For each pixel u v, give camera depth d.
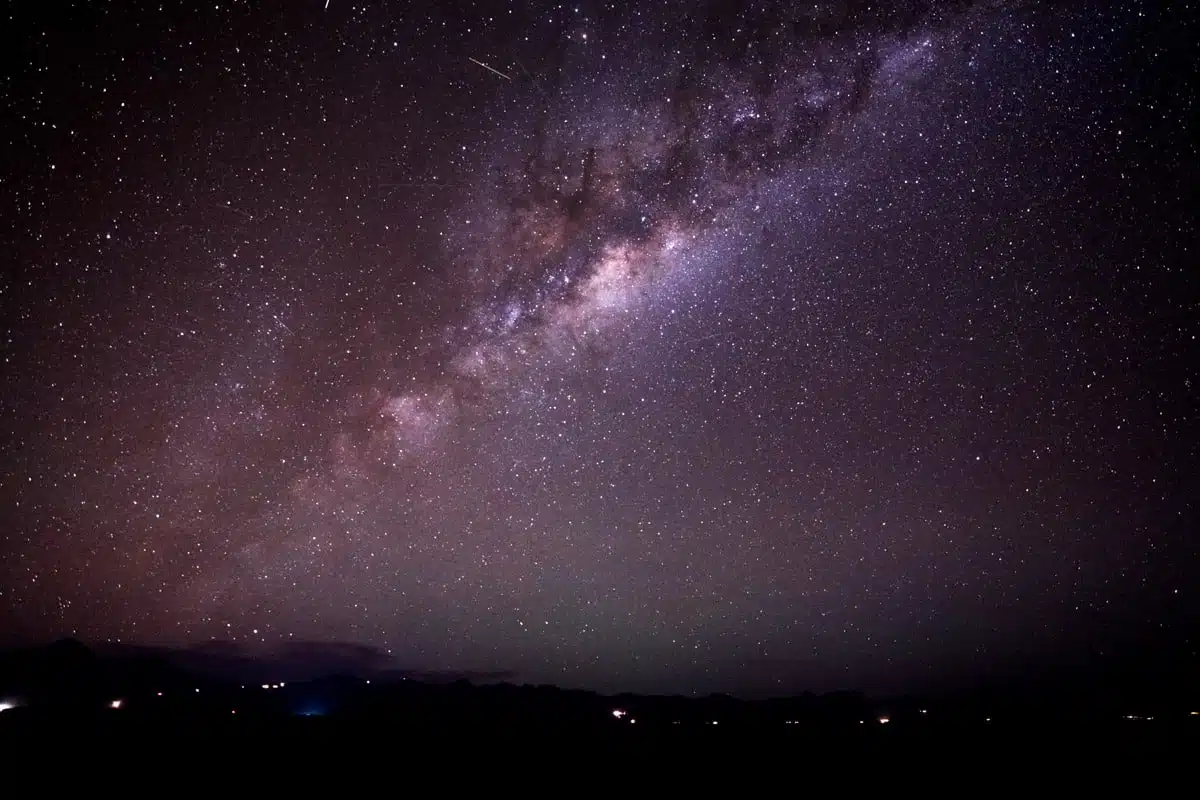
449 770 10.89
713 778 10.98
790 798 10.16
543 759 11.73
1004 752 12.41
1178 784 10.57
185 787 9.62
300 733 12.40
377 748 11.80
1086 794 10.22
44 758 10.48
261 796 9.45
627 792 10.22
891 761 11.90
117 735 11.64
